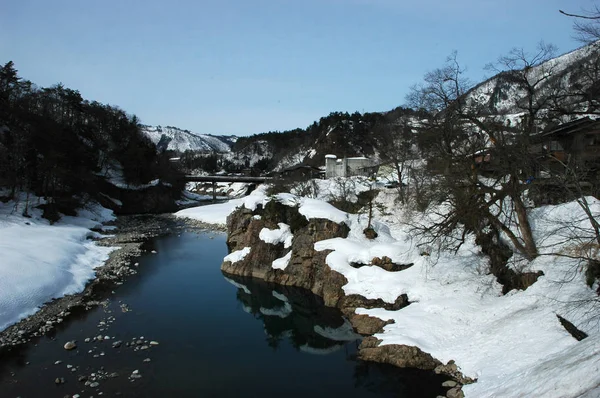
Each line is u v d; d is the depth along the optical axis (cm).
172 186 11938
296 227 4050
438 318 2428
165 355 2323
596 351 1402
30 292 3086
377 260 3212
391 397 1920
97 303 3173
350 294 3052
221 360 2305
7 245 4178
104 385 1956
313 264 3672
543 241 2647
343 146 14088
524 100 2873
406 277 2944
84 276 3859
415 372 2091
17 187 6788
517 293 2445
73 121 10688
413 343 2228
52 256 4109
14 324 2675
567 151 3194
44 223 6188
